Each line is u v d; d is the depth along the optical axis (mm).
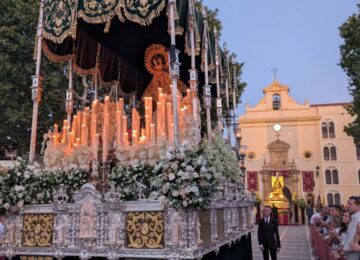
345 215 7574
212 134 10680
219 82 13594
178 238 5613
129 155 8383
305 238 22297
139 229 5973
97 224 6238
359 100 20141
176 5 8469
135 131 9875
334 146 41812
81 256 6137
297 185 40781
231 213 9133
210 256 6984
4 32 17406
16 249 6789
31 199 7297
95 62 12234
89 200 6391
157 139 8617
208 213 6734
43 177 7672
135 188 6770
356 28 20531
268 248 10805
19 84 17891
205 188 5914
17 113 17141
